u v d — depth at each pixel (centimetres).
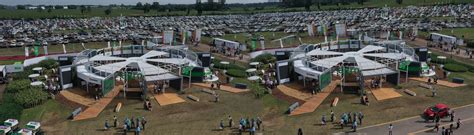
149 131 6103
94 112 6950
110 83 8006
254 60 10919
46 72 9931
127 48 11619
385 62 9381
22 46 14612
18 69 9662
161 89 8106
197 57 9938
